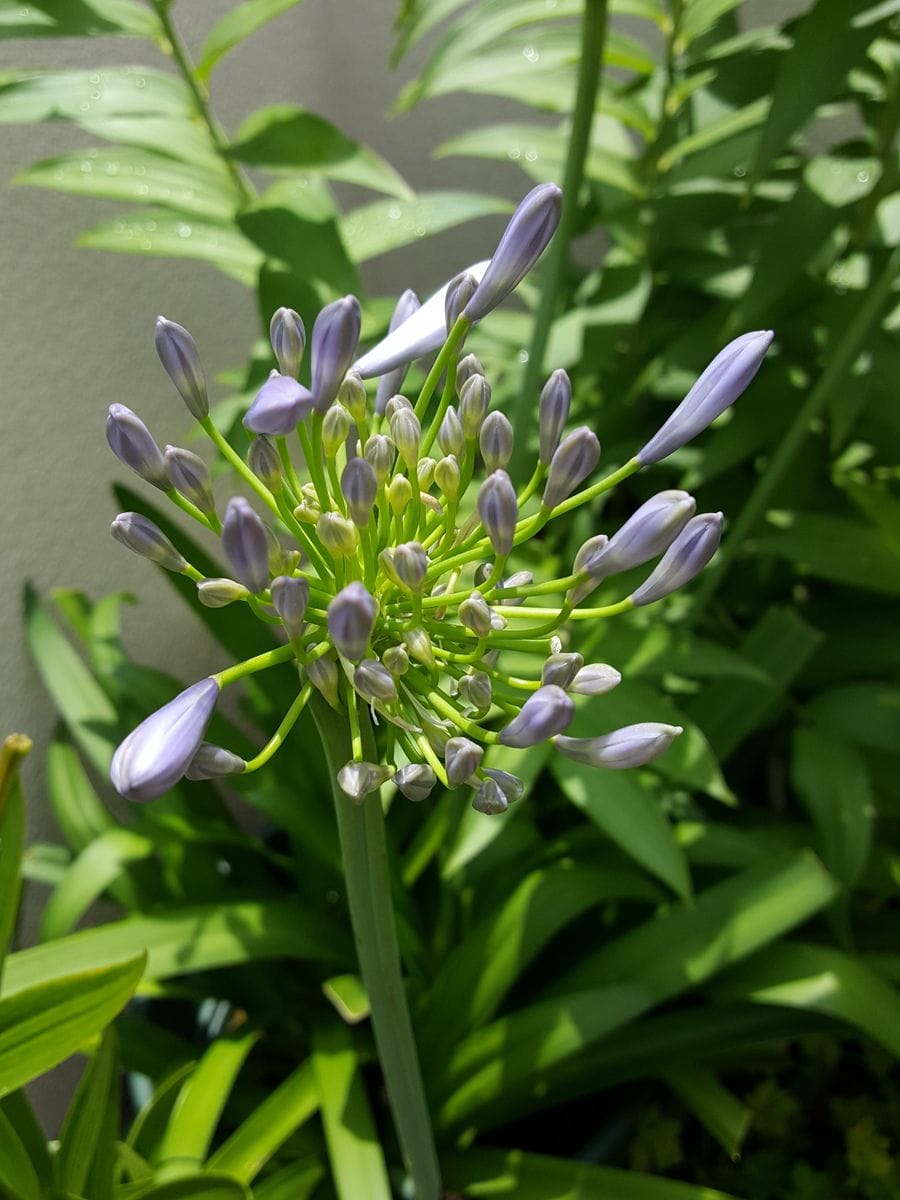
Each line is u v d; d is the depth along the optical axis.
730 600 0.61
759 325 0.52
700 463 0.52
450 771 0.20
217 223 0.43
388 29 0.73
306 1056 0.50
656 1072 0.44
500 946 0.43
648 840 0.40
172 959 0.41
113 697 0.52
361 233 0.46
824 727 0.52
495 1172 0.41
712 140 0.48
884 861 0.51
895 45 0.50
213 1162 0.37
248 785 0.50
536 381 0.45
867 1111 0.56
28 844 0.52
